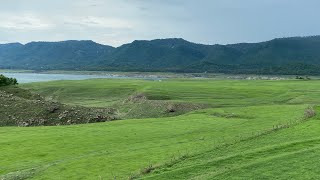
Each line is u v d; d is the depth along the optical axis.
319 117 56.47
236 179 27.36
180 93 120.62
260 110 76.25
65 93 136.00
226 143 41.16
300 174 27.58
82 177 33.66
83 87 144.38
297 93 117.56
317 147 34.72
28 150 44.81
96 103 120.00
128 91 135.50
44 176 34.31
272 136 43.12
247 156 33.50
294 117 60.19
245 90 128.38
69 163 38.16
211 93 121.31
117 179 32.31
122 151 42.81
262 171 28.62
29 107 84.19
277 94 118.25
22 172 35.53
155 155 39.75
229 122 64.06
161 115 91.06
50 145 47.31
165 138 50.53
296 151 33.91
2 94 98.06
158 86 141.38
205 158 35.38
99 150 44.28
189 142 46.34
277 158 31.48
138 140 49.66
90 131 57.34
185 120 68.44
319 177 26.80
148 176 30.55
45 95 136.62
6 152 43.94
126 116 93.31
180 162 34.78
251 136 43.91
